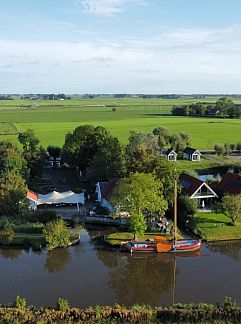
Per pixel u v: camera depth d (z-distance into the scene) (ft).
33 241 224.12
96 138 382.83
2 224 238.89
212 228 243.60
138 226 223.71
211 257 214.28
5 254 215.51
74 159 387.34
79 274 193.47
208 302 166.30
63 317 144.25
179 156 488.02
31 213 255.91
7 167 317.22
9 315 143.74
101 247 225.76
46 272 194.90
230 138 618.03
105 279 188.34
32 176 371.56
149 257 214.69
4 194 253.65
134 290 177.88
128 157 339.57
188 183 291.99
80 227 252.21
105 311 146.72
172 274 194.08
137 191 228.84
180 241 222.07
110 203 257.34
